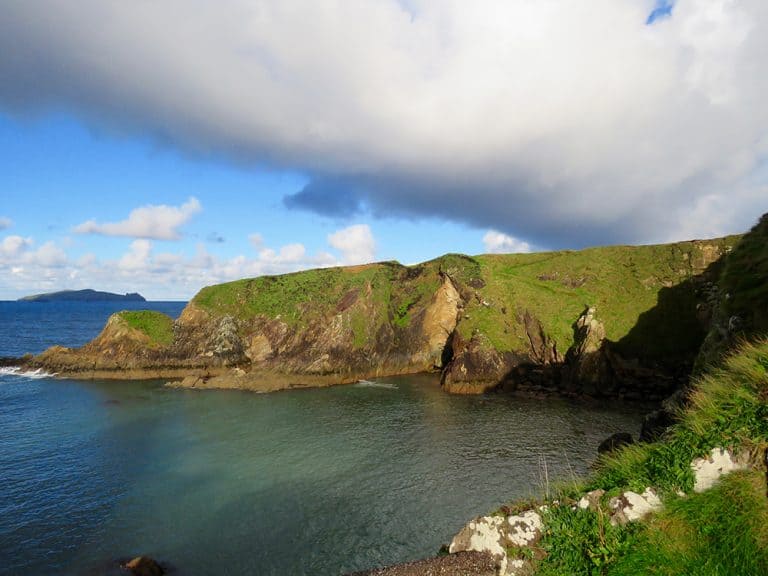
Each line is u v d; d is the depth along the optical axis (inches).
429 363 3051.2
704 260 2704.2
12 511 1040.2
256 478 1227.9
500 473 1236.5
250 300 3186.5
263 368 2723.9
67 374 2669.8
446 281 3161.9
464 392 2332.7
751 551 269.7
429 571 373.4
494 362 2450.8
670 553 297.7
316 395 2287.2
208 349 2864.2
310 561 853.8
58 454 1409.9
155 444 1508.4
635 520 335.0
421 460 1346.0
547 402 2080.5
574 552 338.3
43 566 837.2
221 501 1093.8
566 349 2492.6
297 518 1010.7
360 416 1867.6
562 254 3435.0
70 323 6776.6
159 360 2765.7
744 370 384.2
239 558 866.8
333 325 2933.1
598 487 390.9
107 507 1061.8
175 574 818.8
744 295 770.2
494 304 2800.2
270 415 1887.3
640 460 393.1
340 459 1365.7
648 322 2442.2
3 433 1625.2
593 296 2778.1
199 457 1385.3
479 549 389.1
